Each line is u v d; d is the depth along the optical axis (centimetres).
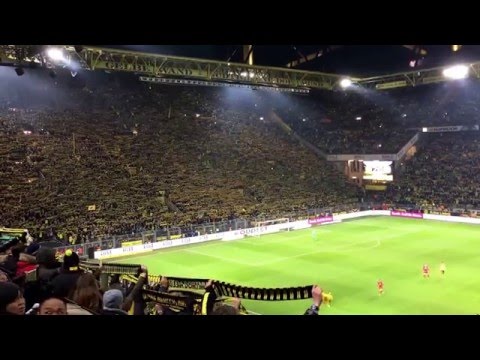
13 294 481
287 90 6353
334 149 7681
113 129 6103
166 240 4716
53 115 5816
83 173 5175
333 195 6844
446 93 8188
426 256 4059
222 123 7381
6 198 4375
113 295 663
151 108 6931
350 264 3834
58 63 4009
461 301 2748
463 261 3825
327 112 8856
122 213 4856
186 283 1349
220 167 6425
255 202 5991
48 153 5181
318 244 4762
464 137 7500
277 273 3591
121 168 5531
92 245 4100
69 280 792
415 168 7281
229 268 3800
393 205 6769
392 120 8119
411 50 7700
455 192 6575
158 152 6119
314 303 583
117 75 6881
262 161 6969
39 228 4078
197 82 5391
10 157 4869
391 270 3584
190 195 5650
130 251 4409
